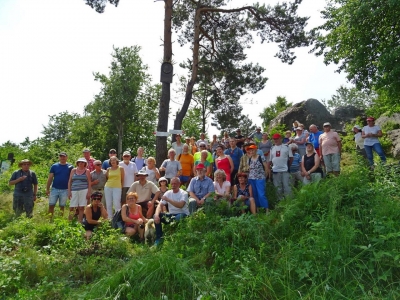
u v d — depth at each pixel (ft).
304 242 18.69
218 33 59.16
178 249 20.61
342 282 15.89
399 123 56.18
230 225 20.59
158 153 47.24
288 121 64.75
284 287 15.78
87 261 20.07
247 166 30.30
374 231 18.17
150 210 28.91
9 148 96.48
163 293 15.58
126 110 138.51
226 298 15.14
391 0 40.63
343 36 50.65
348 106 67.77
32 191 33.37
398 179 25.12
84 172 31.53
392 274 16.07
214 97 63.93
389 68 44.60
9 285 17.92
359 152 41.70
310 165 31.12
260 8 54.65
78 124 145.48
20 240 24.35
